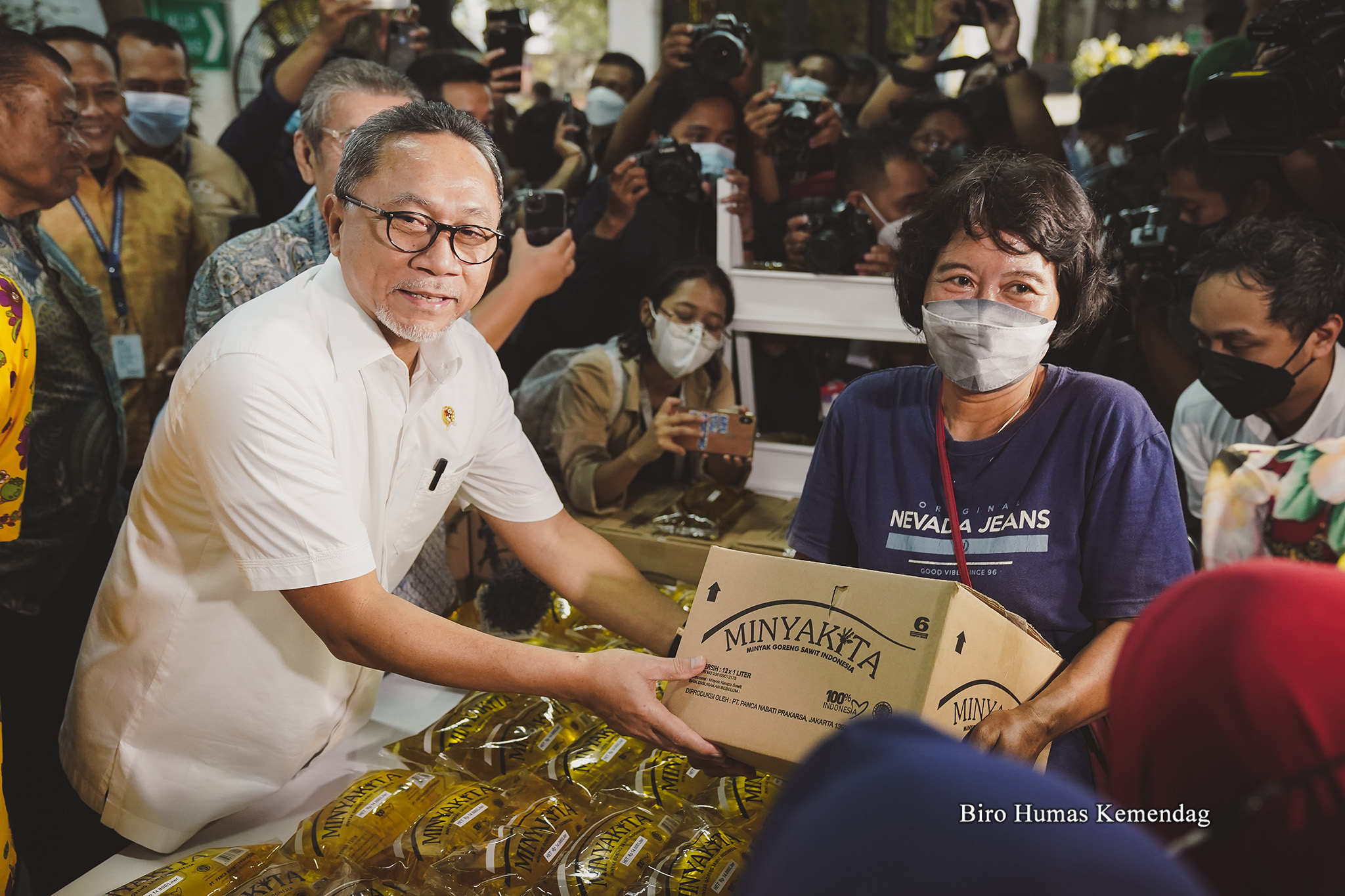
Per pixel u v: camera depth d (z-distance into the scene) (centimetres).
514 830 121
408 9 309
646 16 473
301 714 136
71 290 217
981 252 114
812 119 267
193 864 119
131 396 293
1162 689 54
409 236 114
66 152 192
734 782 130
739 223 229
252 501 114
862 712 102
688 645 115
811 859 45
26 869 188
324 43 307
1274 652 50
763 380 238
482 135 120
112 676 136
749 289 221
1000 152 119
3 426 129
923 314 120
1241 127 186
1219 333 186
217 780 136
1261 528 165
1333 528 160
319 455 116
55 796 207
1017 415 121
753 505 224
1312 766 48
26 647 215
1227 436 202
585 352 232
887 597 104
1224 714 51
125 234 291
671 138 251
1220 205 223
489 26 310
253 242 180
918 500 124
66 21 362
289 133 320
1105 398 117
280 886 112
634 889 112
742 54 265
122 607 134
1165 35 833
